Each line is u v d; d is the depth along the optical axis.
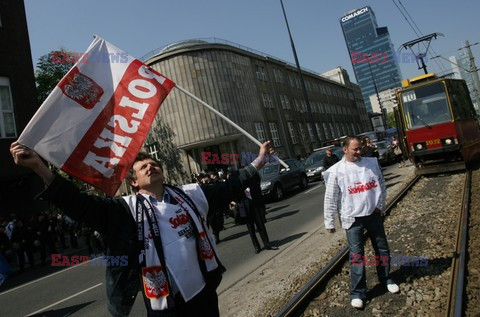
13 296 8.63
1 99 15.52
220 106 29.36
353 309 4.18
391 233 6.86
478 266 4.57
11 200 15.23
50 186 2.05
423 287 4.31
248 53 35.56
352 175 4.16
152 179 2.40
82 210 2.12
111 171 2.86
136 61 3.26
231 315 4.87
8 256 12.41
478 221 6.45
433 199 8.95
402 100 12.87
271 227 10.41
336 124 58.53
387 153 21.92
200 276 2.32
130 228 2.24
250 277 6.28
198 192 2.58
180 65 29.02
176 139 28.89
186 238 2.32
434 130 12.13
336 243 6.94
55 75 25.55
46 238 13.21
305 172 18.81
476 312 3.62
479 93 28.11
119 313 2.15
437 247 5.50
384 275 4.33
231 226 12.59
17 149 2.08
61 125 2.76
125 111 3.06
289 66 44.94
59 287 8.53
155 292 2.18
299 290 4.94
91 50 3.07
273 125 36.59
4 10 16.28
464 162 11.87
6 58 15.90
